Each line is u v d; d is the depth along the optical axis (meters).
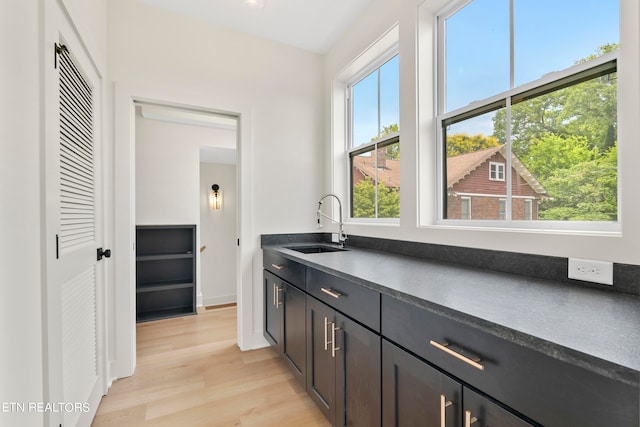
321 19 2.35
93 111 1.70
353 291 1.28
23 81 0.91
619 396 0.52
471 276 1.23
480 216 1.58
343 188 2.76
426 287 1.04
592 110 1.13
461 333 0.81
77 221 1.43
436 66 1.82
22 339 0.88
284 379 2.01
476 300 0.88
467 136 1.65
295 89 2.71
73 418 1.32
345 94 2.78
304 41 2.63
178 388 1.89
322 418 1.61
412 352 0.97
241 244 2.47
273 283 2.28
